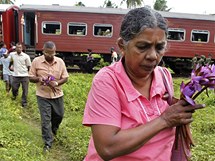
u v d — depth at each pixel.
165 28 1.57
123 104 1.66
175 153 1.73
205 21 18.73
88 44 18.28
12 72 9.45
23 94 9.39
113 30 18.16
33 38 19.61
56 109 5.98
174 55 18.77
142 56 1.56
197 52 18.84
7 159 5.05
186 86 1.52
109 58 18.73
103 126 1.57
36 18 18.08
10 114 8.11
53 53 5.73
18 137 6.25
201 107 1.49
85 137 6.53
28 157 5.33
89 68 18.47
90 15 18.14
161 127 1.50
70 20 18.14
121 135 1.52
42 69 5.75
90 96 1.67
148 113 1.69
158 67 1.89
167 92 1.77
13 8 18.95
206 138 6.61
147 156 1.67
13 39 19.05
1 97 9.84
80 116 8.74
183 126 1.69
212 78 1.48
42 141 6.36
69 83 12.52
